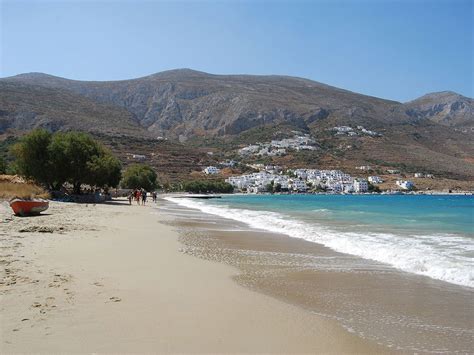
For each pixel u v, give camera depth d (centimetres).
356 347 728
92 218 3045
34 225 2269
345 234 2408
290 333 788
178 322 821
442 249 1788
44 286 1011
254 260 1580
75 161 5653
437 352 714
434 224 3172
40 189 5203
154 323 805
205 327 800
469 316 906
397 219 3762
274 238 2252
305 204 7844
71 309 857
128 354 659
